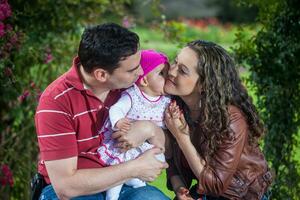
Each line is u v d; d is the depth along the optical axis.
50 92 3.32
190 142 3.48
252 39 4.93
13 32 4.60
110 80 3.29
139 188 3.49
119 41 3.21
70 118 3.30
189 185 3.71
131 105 3.50
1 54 4.58
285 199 4.82
